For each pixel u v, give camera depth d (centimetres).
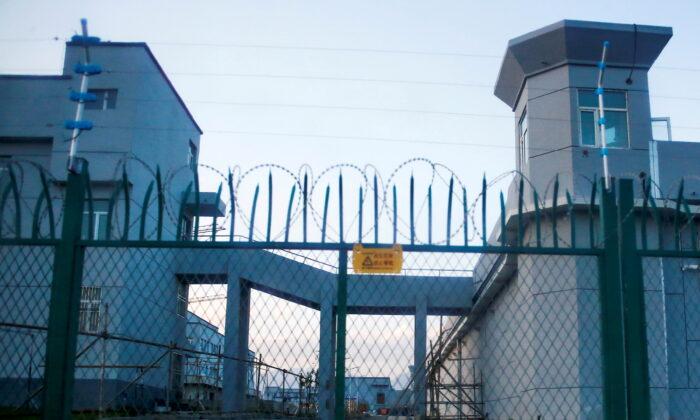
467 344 2486
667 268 1638
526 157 1950
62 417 556
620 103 1873
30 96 2116
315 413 1534
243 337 2025
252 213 586
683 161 1794
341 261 579
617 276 580
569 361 1426
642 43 1845
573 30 1827
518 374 1700
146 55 2184
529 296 1555
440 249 580
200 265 2061
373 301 1290
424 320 1460
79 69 680
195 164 597
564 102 1864
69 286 575
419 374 1603
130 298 1647
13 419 915
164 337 1964
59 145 2069
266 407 1764
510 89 2077
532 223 1560
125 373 1744
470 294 2112
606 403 562
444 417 1698
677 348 1606
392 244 580
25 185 1944
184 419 1427
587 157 1817
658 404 1549
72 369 566
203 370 2059
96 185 2033
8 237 591
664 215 728
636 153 1819
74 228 585
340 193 591
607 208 595
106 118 2098
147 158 2167
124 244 582
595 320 1302
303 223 585
